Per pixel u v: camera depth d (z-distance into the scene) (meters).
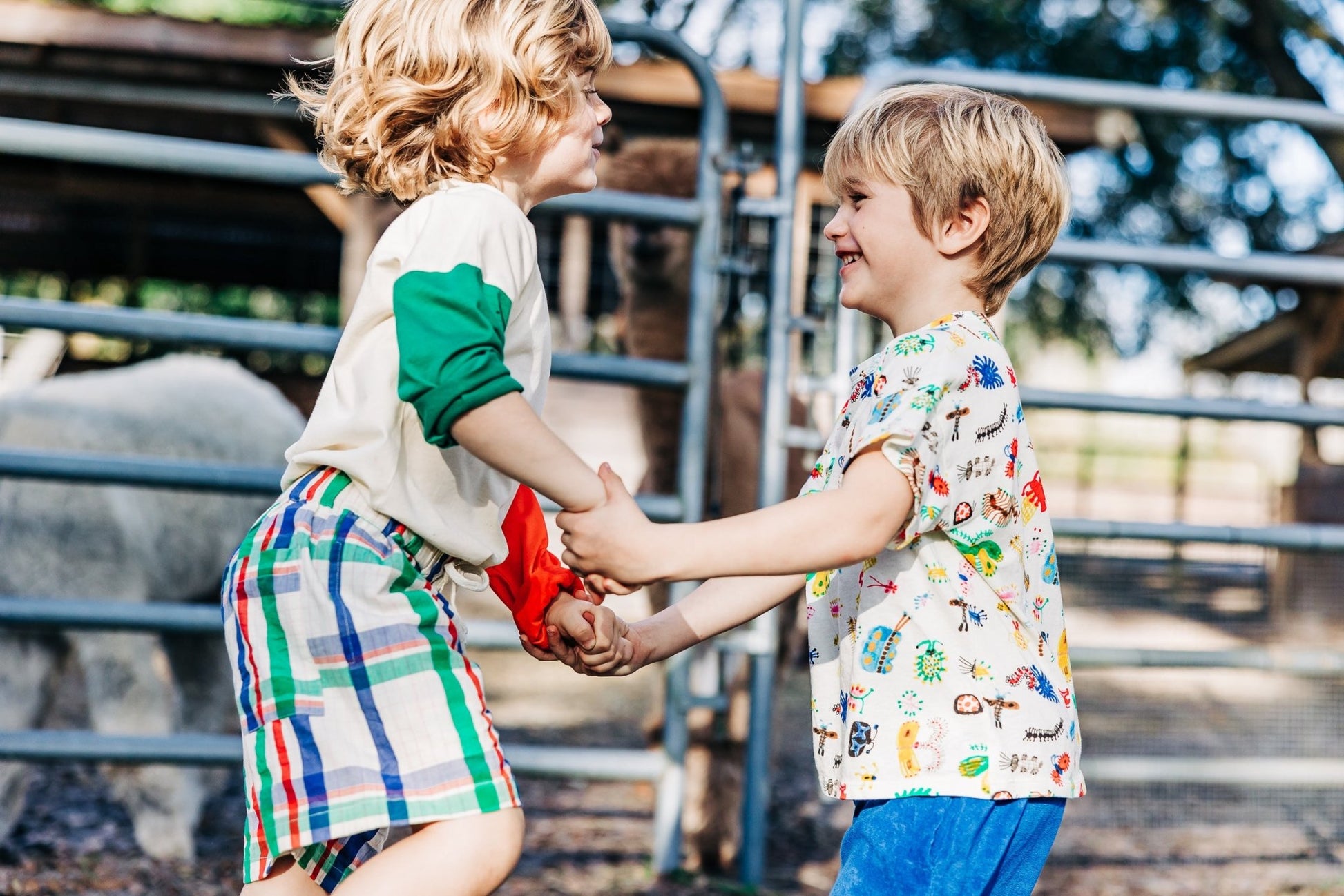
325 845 1.63
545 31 1.62
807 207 4.41
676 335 3.74
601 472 1.54
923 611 1.61
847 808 4.25
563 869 3.40
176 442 4.09
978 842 1.54
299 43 5.18
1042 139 1.73
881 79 3.23
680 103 4.39
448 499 1.60
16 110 5.96
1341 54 10.91
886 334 4.61
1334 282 3.53
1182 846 3.88
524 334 1.61
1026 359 15.62
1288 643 4.40
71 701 5.29
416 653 1.50
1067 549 4.33
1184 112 3.39
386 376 1.57
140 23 5.04
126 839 3.60
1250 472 17.92
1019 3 11.32
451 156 1.64
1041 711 1.61
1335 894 3.49
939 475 1.57
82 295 12.03
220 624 3.06
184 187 8.16
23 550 3.54
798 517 1.50
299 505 1.55
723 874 3.48
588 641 1.71
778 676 3.92
